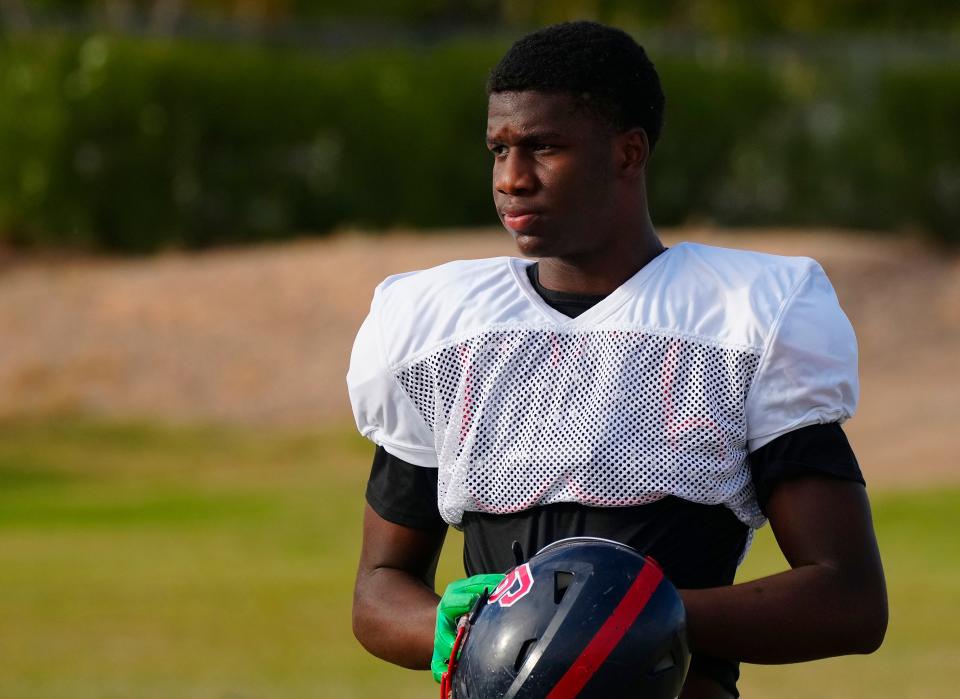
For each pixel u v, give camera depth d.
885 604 9.30
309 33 86.88
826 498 9.34
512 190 9.66
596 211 9.70
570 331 9.62
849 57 83.00
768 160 77.88
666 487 9.30
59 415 56.88
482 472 9.62
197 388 59.03
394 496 10.27
